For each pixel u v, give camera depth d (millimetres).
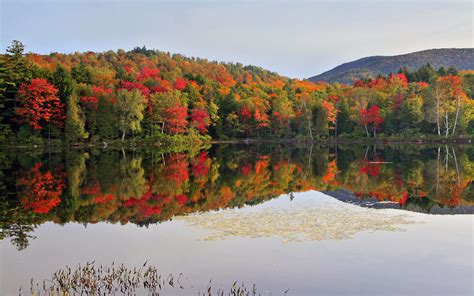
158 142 66812
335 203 19703
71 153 47250
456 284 9766
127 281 10023
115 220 16469
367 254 11836
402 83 94812
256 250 12273
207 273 10516
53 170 32219
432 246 12555
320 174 31453
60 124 55406
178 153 51656
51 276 10500
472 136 65375
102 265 11273
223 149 60750
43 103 53625
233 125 87000
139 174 30766
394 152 51656
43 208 18875
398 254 11828
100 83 68250
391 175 30359
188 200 20781
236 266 10984
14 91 51281
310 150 58312
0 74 51156
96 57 148875
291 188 24766
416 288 9555
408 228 14711
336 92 102938
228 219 16312
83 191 23359
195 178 29094
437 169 33500
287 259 11469
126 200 20797
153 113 68312
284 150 58469
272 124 87375
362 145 67938
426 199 20719
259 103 89375
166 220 16312
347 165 37344
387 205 19172
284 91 100500
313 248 12430
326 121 78562
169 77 96562
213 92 89938
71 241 13625
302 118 82688
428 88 70062
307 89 114125
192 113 77438
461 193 22531
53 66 86750
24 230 15117
